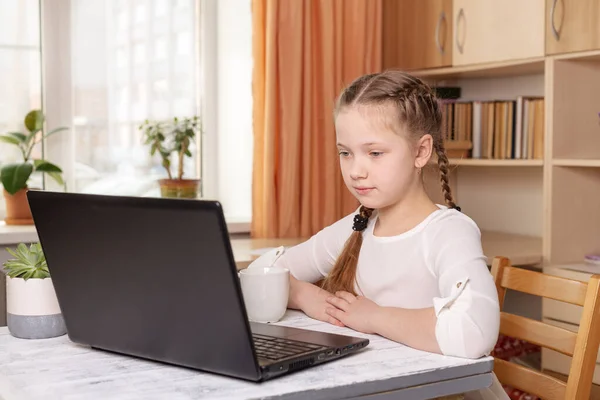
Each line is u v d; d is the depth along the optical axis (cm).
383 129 142
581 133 272
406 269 148
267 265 176
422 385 118
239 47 327
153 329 119
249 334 108
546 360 263
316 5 306
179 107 333
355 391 112
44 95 306
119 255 118
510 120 295
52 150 308
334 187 310
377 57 319
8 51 301
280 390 108
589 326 147
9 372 119
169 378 114
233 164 335
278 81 301
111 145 318
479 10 287
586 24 253
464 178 350
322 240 173
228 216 337
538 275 163
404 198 151
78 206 120
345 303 149
